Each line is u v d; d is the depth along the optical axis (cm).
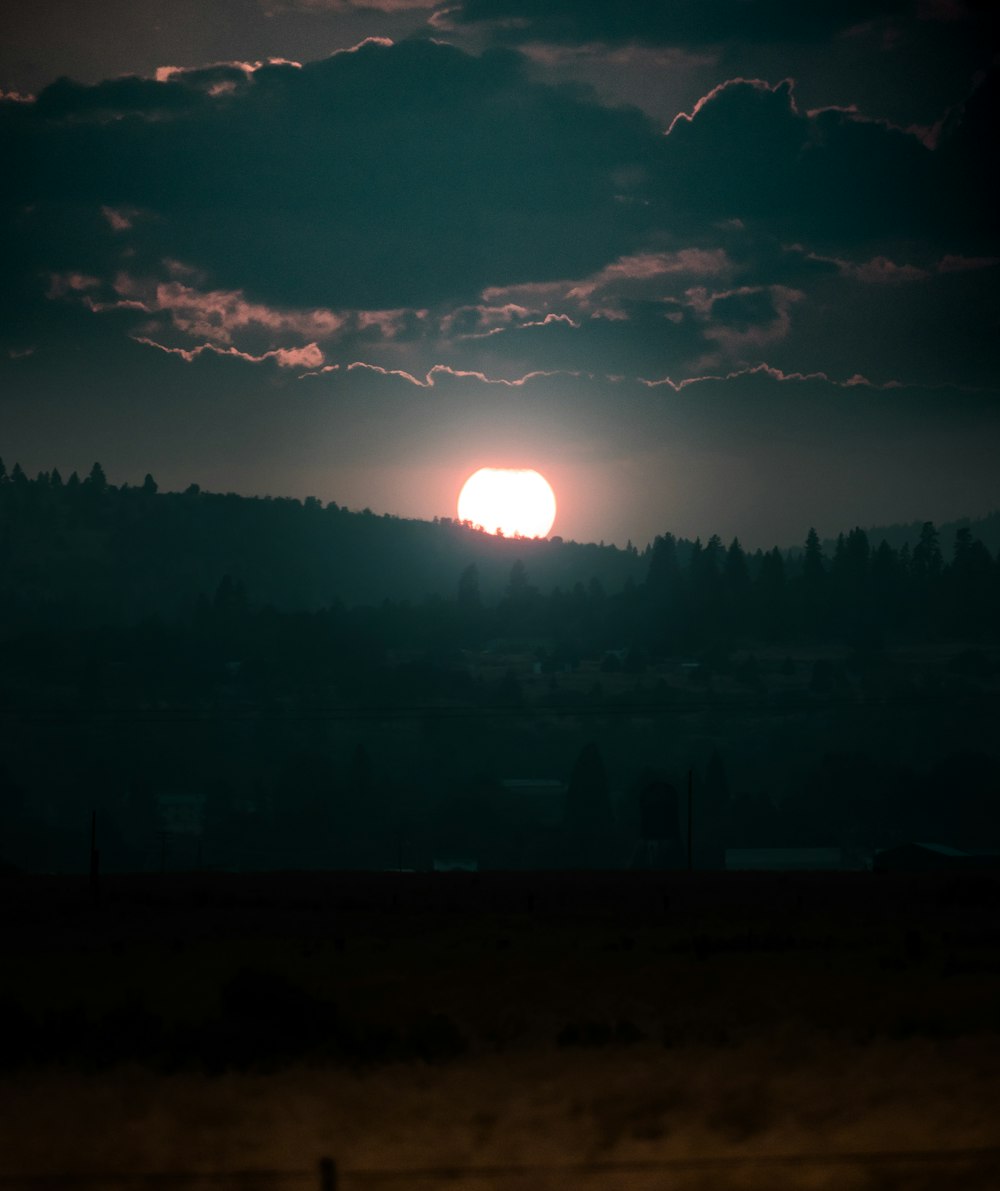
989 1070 5609
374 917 15188
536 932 13462
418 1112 5053
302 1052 6819
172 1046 6900
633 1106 5091
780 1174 4259
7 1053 6838
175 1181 4259
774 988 8556
